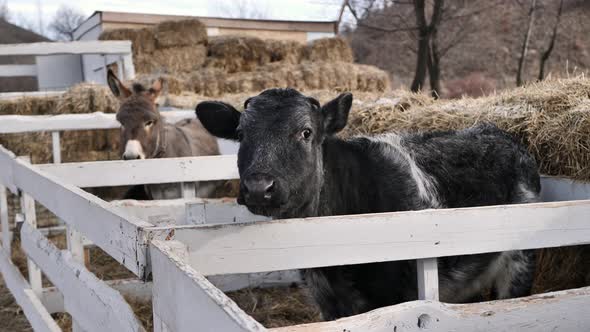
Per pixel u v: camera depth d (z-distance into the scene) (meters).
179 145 6.65
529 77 20.27
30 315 3.99
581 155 3.76
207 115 3.03
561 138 3.86
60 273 3.17
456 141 3.68
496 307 1.89
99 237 2.40
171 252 1.76
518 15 22.33
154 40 13.19
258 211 2.58
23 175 4.17
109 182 4.72
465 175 3.47
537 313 1.94
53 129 6.51
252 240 2.06
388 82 13.30
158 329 1.87
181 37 13.25
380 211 3.13
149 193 6.23
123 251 2.07
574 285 3.84
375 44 21.86
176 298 1.65
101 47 9.95
